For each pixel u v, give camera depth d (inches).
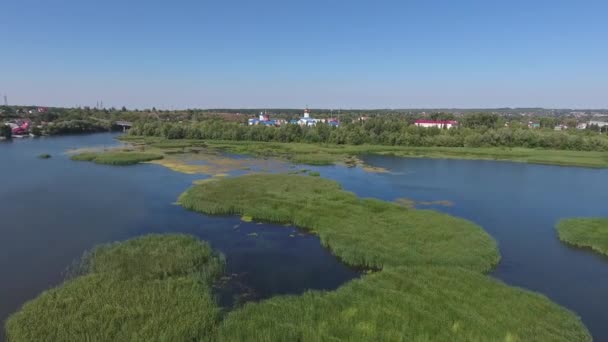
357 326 661.3
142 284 800.3
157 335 621.0
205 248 1026.1
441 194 1871.3
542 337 647.1
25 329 630.5
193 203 1482.5
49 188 1819.6
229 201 1486.2
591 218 1427.2
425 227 1222.9
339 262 1008.9
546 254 1118.4
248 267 963.3
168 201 1588.3
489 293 797.2
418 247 1066.1
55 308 693.9
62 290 764.6
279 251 1074.1
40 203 1542.8
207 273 899.4
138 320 661.9
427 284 827.4
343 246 1059.3
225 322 676.1
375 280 846.5
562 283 928.9
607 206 1726.1
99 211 1437.0
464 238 1139.9
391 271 893.8
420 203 1678.2
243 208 1417.3
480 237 1159.0
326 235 1146.7
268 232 1227.9
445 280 846.5
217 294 818.8
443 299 762.2
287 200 1498.5
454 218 1332.4
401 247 1058.7
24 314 678.5
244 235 1195.9
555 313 735.1
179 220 1333.7
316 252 1071.6
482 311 724.0
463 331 653.3
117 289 770.2
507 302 761.6
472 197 1825.8
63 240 1125.7
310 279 904.3
